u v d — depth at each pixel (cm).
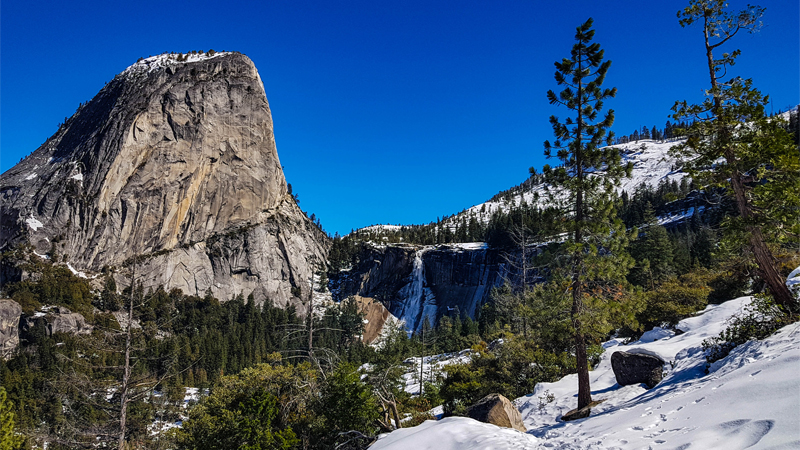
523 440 1202
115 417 1878
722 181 1714
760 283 2377
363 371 2556
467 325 8369
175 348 6956
